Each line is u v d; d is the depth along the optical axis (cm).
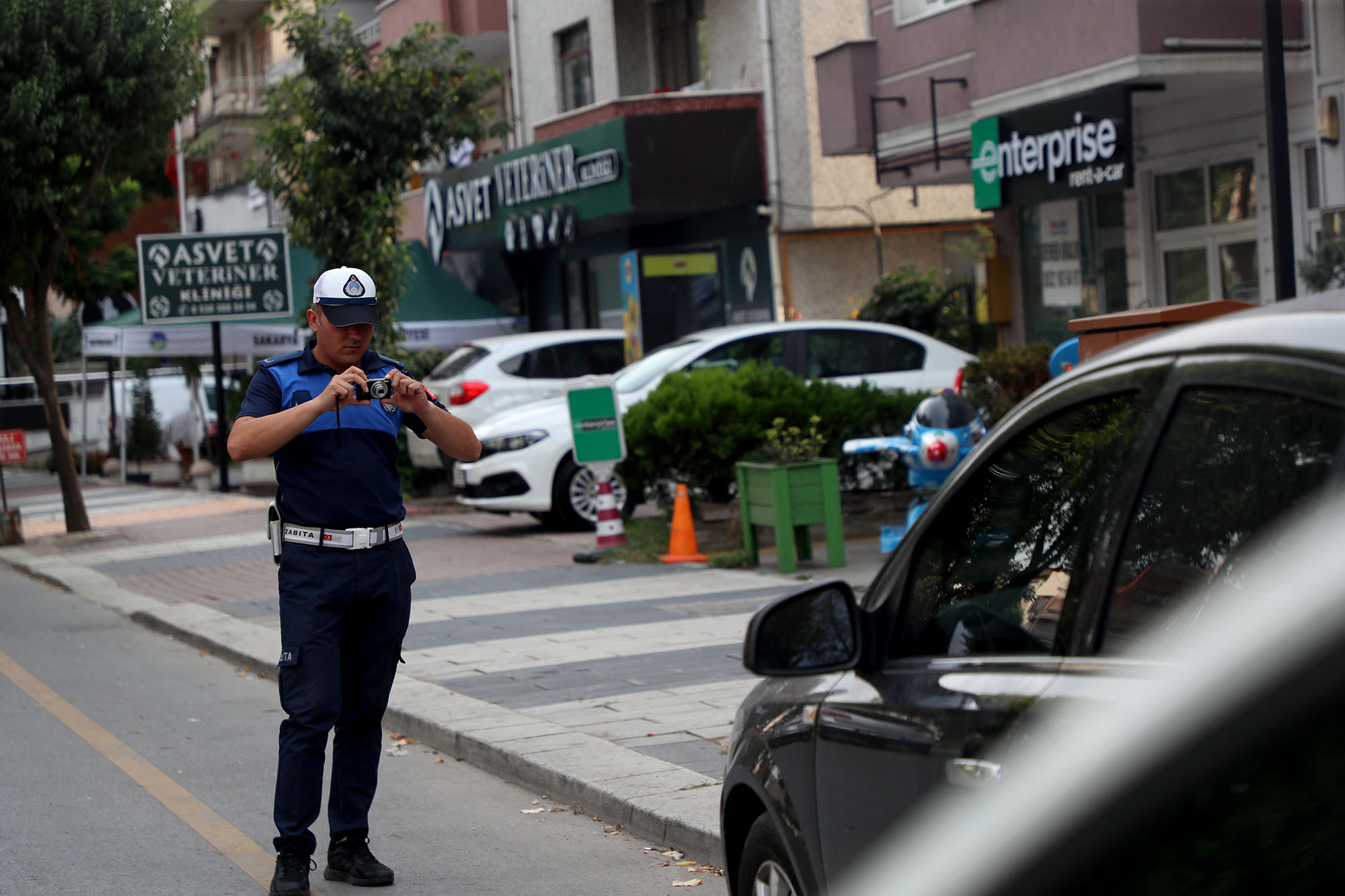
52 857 614
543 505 1728
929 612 318
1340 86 1493
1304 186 1579
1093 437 272
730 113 2483
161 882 579
